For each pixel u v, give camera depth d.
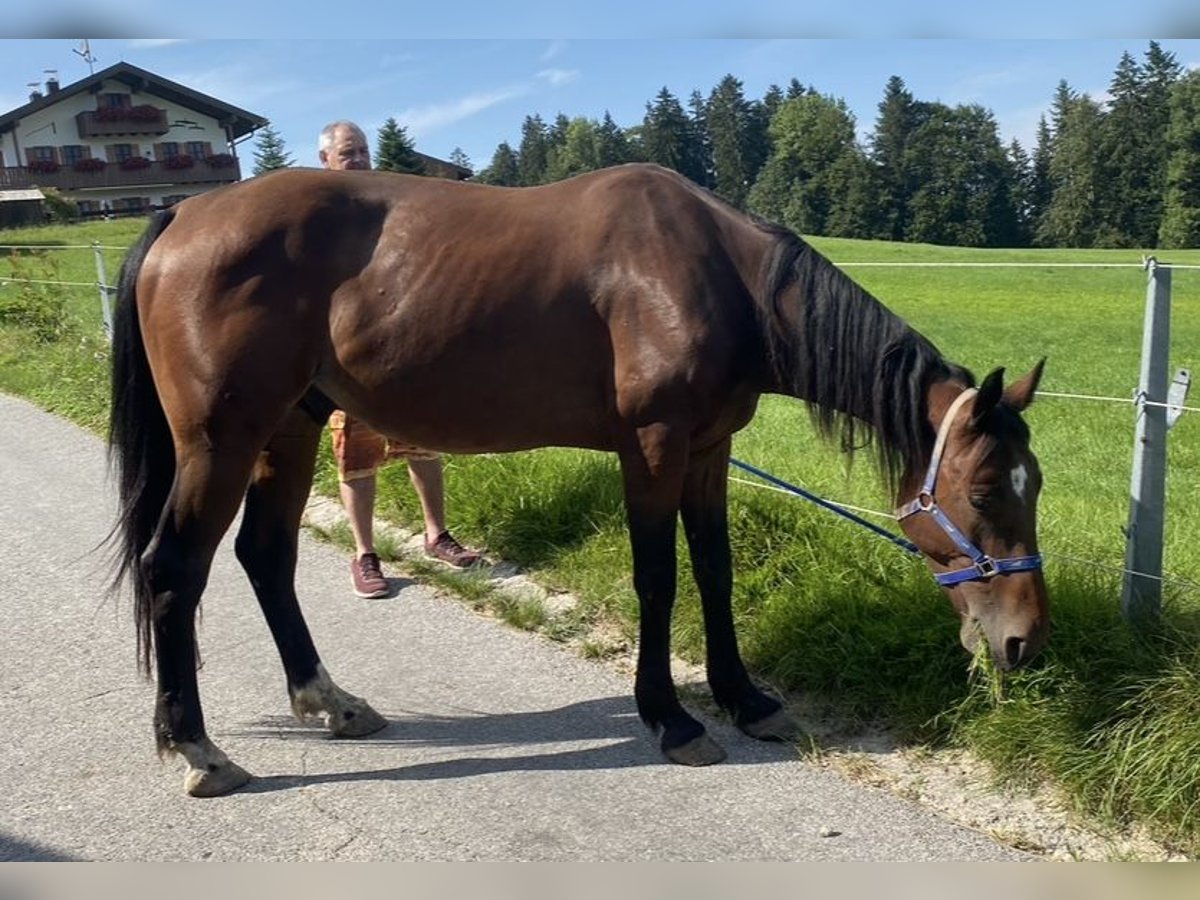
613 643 4.07
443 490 4.94
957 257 32.97
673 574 3.18
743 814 2.87
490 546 5.04
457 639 4.18
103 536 5.46
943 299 23.78
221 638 4.20
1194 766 2.66
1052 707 3.04
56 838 2.79
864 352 3.02
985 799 2.93
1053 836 2.75
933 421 2.95
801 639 3.69
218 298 3.02
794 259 3.11
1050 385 12.70
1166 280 3.12
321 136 4.78
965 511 2.85
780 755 3.22
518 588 4.63
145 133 43.50
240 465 3.09
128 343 3.23
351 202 3.16
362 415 3.27
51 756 3.24
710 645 3.43
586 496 5.02
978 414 2.77
